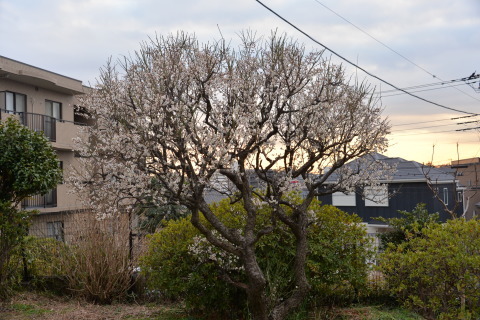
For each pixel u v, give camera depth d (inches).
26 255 335.9
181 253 269.3
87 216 344.2
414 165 966.4
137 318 279.4
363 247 294.0
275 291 250.2
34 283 337.4
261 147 256.4
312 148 272.5
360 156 267.7
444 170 1011.3
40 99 639.1
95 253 325.4
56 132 634.8
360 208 995.3
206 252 261.1
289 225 252.7
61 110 676.7
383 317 269.4
